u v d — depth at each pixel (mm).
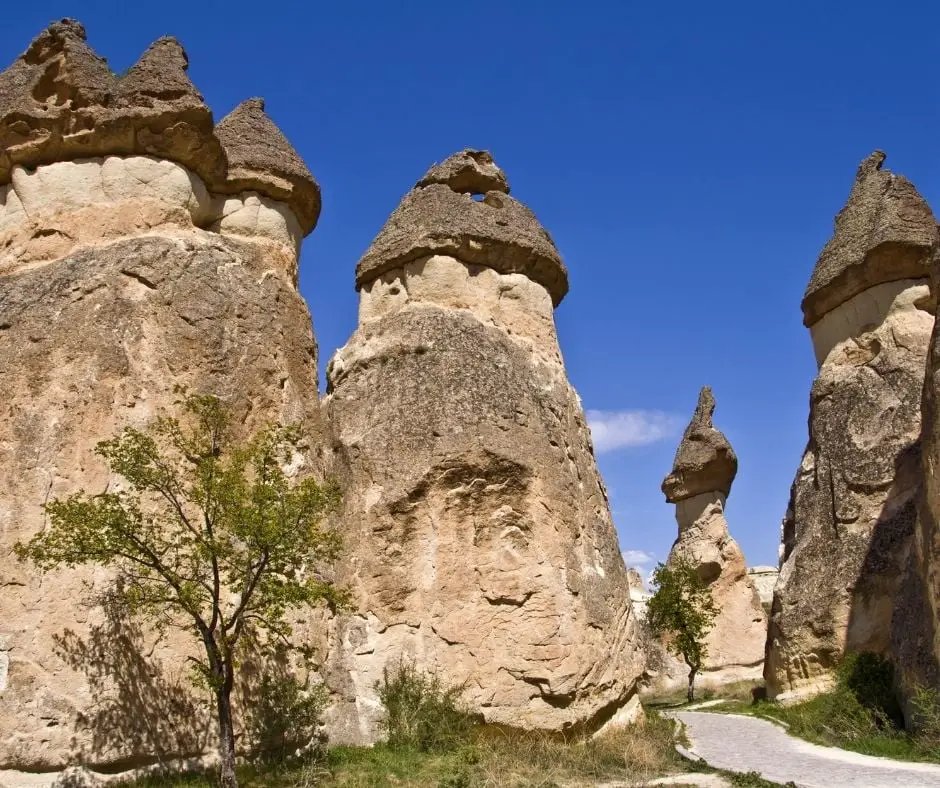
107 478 13281
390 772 12484
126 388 13852
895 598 18531
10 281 14938
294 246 17453
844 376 23188
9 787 11438
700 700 28375
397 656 14750
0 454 13438
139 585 11953
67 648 12219
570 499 16250
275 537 11391
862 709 17547
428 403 16031
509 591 14875
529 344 17797
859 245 23484
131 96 15617
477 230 17859
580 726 14492
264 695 13234
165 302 14617
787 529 26750
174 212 15586
